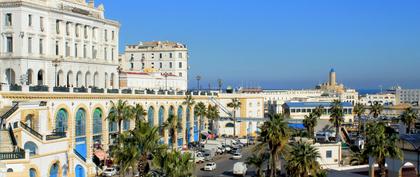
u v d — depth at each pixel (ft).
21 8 305.32
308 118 390.01
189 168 185.16
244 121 522.88
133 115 292.40
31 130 222.89
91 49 367.25
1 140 210.38
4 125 220.02
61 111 281.74
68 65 339.36
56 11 330.75
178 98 419.74
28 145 218.59
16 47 306.35
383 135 216.13
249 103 547.49
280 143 203.10
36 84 314.14
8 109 237.04
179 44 646.74
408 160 220.43
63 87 284.61
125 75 451.53
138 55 652.07
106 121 323.78
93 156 308.40
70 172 244.63
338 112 422.41
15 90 252.83
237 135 524.93
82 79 354.95
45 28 324.39
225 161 358.43
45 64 321.52
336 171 244.63
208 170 314.96
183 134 424.05
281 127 203.51
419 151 214.48
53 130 270.67
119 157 192.34
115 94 332.80
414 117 397.80
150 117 376.27
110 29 392.88
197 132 458.50
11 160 198.49
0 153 198.49
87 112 305.12
